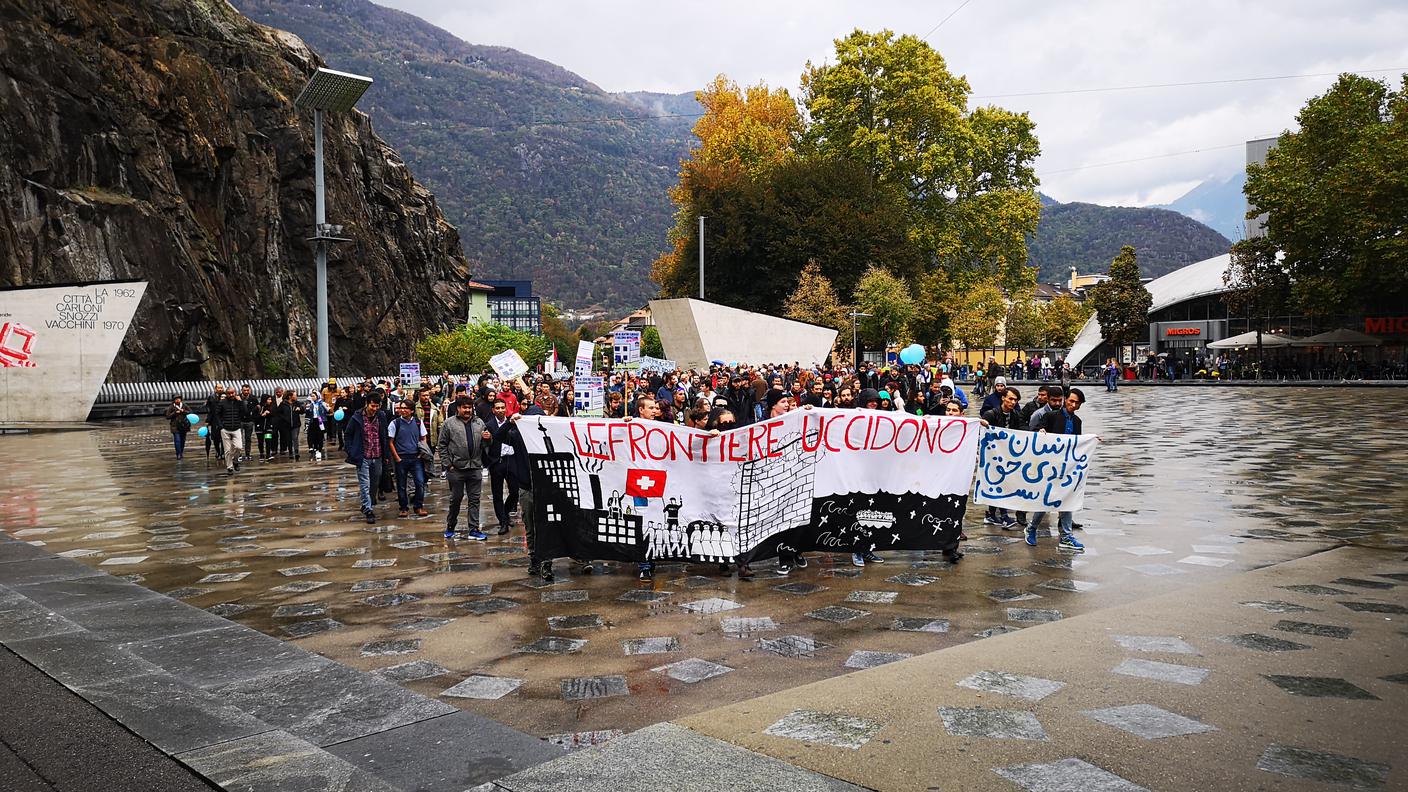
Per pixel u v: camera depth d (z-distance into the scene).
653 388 22.39
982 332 69.12
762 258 58.69
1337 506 12.29
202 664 6.17
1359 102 51.50
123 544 10.89
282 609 7.78
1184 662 5.77
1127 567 8.89
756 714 5.04
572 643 6.65
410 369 30.28
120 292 35.09
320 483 17.11
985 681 5.49
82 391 34.88
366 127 74.19
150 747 4.78
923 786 4.11
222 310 46.81
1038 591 7.97
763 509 8.99
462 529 11.87
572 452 8.93
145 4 48.97
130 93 43.81
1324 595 7.45
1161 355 68.62
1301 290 51.50
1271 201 52.53
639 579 8.80
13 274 37.16
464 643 6.71
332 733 4.95
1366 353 59.78
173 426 22.17
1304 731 4.67
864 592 8.07
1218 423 26.59
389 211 73.75
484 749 4.73
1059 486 10.02
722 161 63.12
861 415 9.24
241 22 60.31
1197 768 4.25
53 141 39.75
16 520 12.77
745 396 17.94
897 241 57.22
